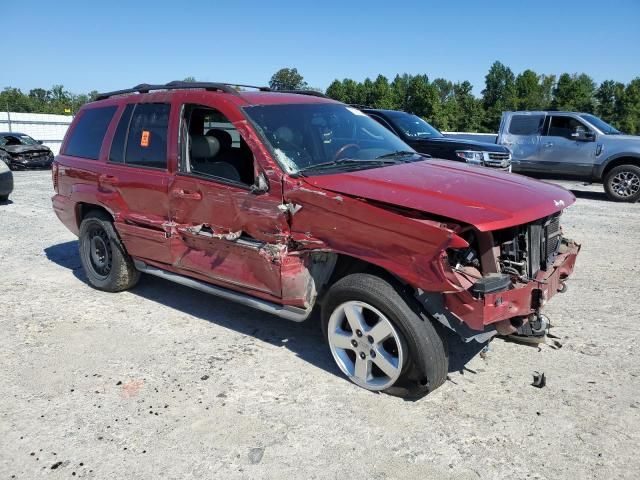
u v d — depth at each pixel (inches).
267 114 173.5
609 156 499.8
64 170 235.5
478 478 116.7
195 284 187.9
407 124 452.4
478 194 143.1
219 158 185.3
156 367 166.9
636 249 299.6
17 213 418.3
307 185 150.7
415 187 145.0
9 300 224.5
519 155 553.0
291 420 138.4
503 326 140.2
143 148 199.9
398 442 129.0
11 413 142.8
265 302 167.9
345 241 143.4
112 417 140.9
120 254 220.2
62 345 182.2
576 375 158.6
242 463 122.7
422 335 136.9
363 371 150.9
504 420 136.9
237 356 173.6
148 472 120.3
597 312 205.6
